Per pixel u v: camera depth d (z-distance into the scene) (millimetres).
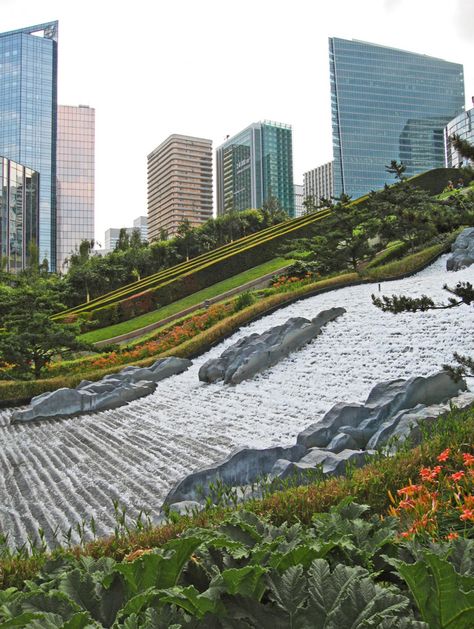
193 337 21531
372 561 3750
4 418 16078
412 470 6074
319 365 14805
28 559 4816
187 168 138750
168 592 3104
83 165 152500
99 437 12586
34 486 9422
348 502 4730
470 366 7266
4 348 19516
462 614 2922
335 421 9164
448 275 20016
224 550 3709
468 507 4785
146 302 32344
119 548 4797
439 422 7871
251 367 15539
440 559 2898
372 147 118062
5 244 87312
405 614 3041
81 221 151125
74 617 2824
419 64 121562
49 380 18562
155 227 149625
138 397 16625
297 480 7098
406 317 15594
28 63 128875
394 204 11438
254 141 145875
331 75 118062
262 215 68500
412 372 12258
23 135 126375
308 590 3178
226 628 2998
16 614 3137
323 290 22672
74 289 49531
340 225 26469
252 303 23516
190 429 12172
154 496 8320
